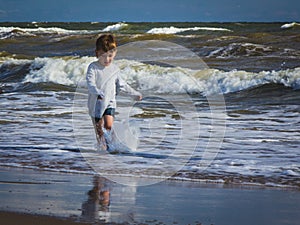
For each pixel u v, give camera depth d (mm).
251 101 11438
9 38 36250
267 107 10680
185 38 25641
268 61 17625
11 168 5543
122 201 4086
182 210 3857
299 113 9891
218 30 34969
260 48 19906
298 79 12633
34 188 4516
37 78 15750
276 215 3781
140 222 3490
